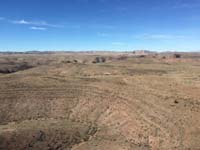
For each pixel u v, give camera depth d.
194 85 63.84
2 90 71.25
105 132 53.78
